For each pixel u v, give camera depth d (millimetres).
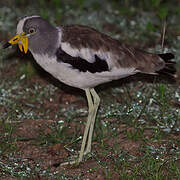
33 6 18297
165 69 10062
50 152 10234
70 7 18062
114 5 18172
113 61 9422
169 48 14664
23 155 10078
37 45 9281
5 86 13039
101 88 12664
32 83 13344
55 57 9195
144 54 9852
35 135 10844
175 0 17938
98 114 11586
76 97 12672
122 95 12469
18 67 14000
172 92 12430
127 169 9398
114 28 16297
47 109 12078
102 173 9320
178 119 11188
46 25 9227
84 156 10016
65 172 9453
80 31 9430
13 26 16281
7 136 10695
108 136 10711
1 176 9234
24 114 11734
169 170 9258
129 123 11172
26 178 9180
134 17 17031
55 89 13008
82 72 9297
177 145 10242
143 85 12820
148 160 9562
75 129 10883
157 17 16672
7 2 18531
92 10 17781
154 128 10828
